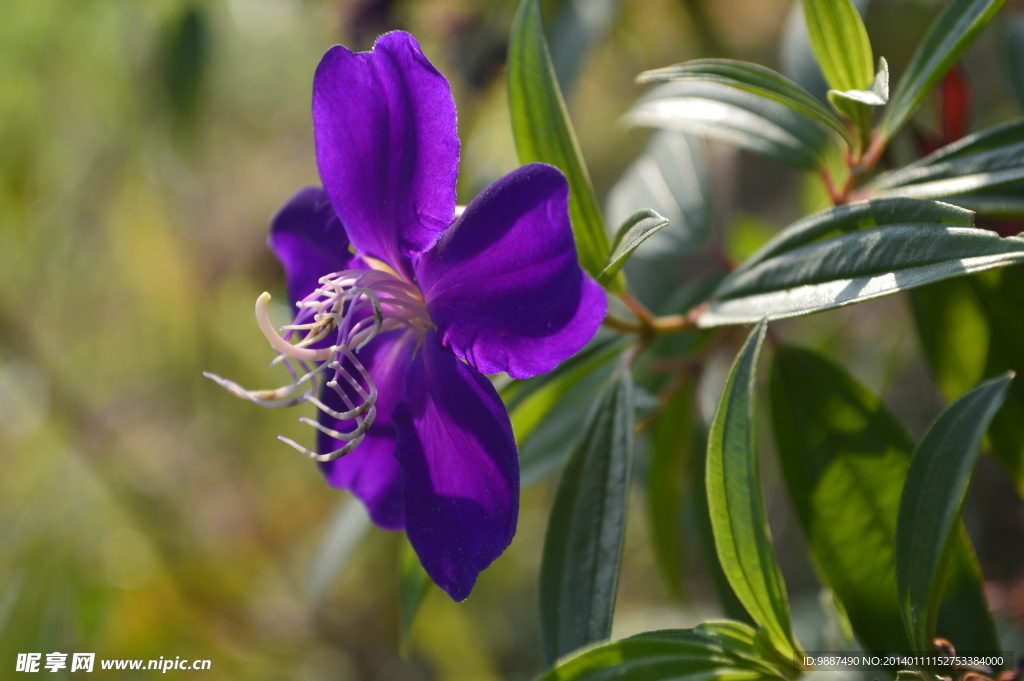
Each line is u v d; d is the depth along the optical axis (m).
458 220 0.41
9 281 0.90
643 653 0.41
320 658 0.94
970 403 0.40
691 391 0.48
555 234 0.39
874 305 0.71
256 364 1.02
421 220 0.41
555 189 0.39
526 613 1.04
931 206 0.40
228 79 0.93
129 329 0.96
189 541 0.88
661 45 0.69
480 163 0.65
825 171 0.45
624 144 0.92
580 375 0.46
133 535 0.84
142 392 0.96
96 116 0.84
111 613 0.77
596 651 0.41
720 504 0.41
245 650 0.88
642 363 0.48
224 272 1.02
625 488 0.42
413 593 0.46
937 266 0.39
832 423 0.45
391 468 0.43
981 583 0.43
